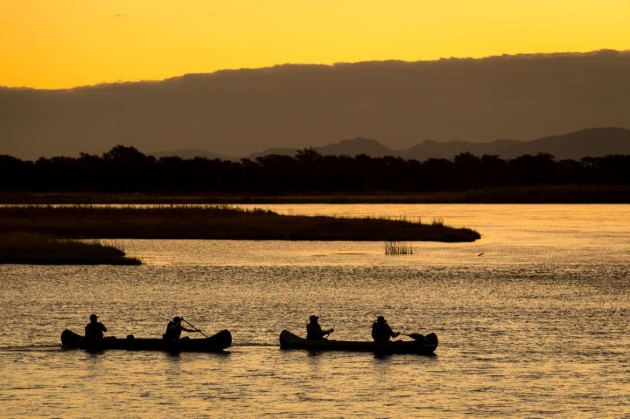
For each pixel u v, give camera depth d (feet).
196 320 495.82
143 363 384.27
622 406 318.04
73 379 354.95
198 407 315.99
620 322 490.08
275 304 556.51
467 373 365.61
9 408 314.14
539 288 637.71
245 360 389.60
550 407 316.60
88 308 535.60
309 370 370.94
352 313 522.47
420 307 545.03
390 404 320.09
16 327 467.52
